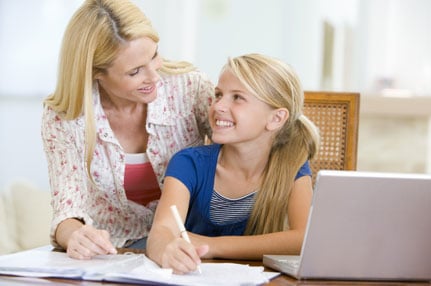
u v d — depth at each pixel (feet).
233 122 6.11
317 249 4.83
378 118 16.90
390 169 16.98
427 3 17.47
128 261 5.15
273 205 6.37
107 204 7.16
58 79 6.25
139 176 6.88
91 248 5.21
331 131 7.66
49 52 17.22
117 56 5.89
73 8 17.15
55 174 6.33
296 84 6.33
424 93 17.46
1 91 17.22
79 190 6.30
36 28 17.17
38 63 17.24
